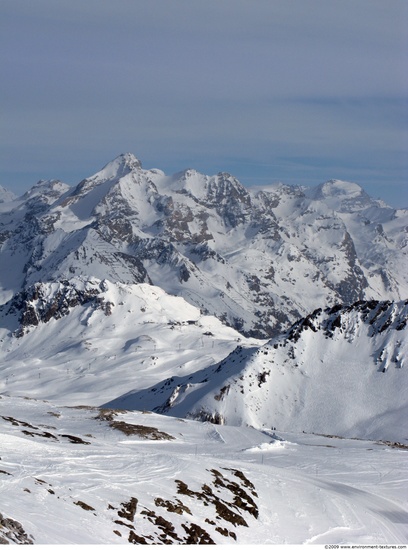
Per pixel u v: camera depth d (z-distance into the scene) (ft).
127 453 280.51
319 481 331.16
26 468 212.43
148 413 529.45
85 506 186.09
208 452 406.62
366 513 277.85
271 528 230.48
